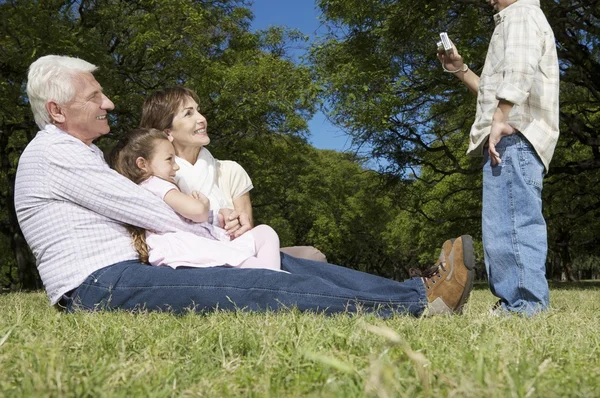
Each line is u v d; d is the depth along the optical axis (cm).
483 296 927
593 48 1335
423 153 1734
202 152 408
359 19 1481
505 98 375
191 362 182
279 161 2125
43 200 351
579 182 2045
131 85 1777
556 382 149
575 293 1065
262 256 366
